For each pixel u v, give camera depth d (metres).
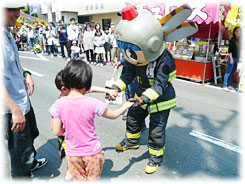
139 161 2.84
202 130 3.64
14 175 2.21
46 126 3.77
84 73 1.64
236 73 6.66
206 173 2.62
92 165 1.79
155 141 2.51
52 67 8.53
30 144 2.19
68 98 1.70
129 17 2.06
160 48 2.17
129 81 2.62
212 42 6.61
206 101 5.02
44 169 2.67
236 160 2.86
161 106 2.42
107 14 18.19
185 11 2.05
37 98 5.14
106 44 9.12
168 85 2.47
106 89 2.29
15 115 1.73
